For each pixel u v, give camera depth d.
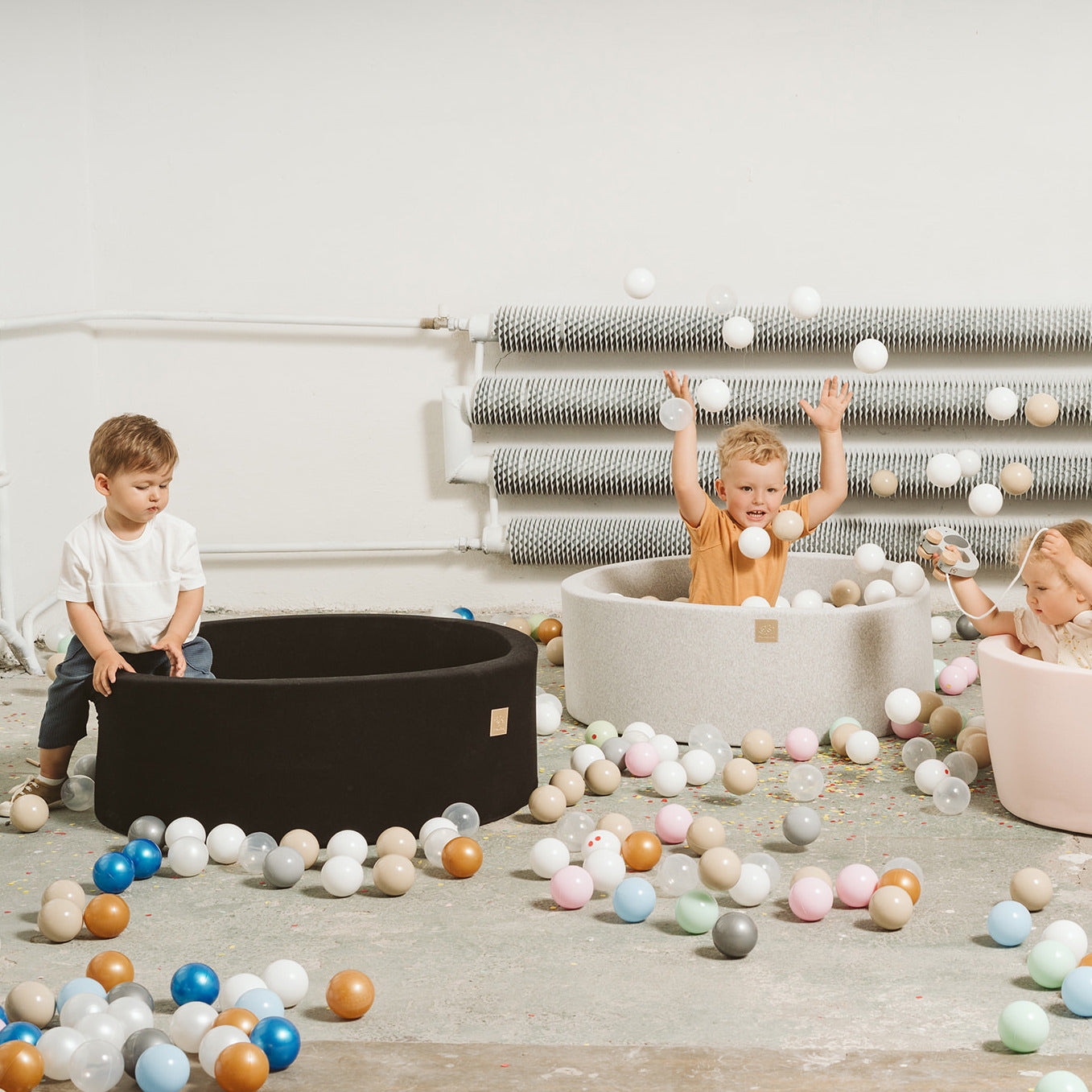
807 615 3.05
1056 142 4.41
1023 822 2.53
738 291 4.55
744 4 4.44
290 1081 1.54
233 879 2.26
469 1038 1.66
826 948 1.95
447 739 2.45
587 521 4.55
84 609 2.53
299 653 3.10
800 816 2.38
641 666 3.15
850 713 3.11
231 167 4.60
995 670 2.52
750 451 3.24
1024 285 4.48
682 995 1.79
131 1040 1.56
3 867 2.32
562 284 4.60
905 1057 1.59
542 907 2.13
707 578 3.34
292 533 4.75
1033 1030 1.58
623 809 2.65
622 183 4.55
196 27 4.55
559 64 4.51
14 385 4.09
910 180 4.47
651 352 4.59
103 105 4.59
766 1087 1.51
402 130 4.56
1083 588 2.45
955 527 4.43
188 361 4.68
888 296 4.52
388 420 4.69
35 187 4.23
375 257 4.62
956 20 4.40
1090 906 2.09
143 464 2.45
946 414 4.38
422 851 2.39
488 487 4.65
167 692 2.37
